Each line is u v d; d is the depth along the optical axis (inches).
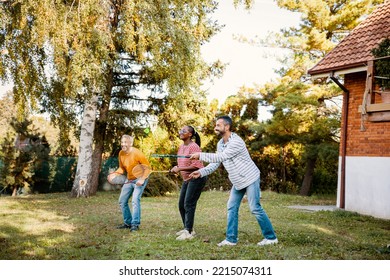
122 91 595.5
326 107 697.0
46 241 233.1
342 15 728.3
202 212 385.1
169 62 448.1
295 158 796.0
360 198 422.6
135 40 445.1
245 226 293.9
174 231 271.6
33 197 540.7
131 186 282.5
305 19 776.3
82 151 542.9
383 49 302.5
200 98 630.5
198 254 205.9
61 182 684.1
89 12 385.4
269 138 702.5
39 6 358.0
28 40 404.5
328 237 259.9
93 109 545.3
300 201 538.9
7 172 617.9
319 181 783.7
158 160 697.6
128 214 283.6
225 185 741.9
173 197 561.6
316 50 765.3
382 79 302.0
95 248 218.5
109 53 448.8
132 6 406.6
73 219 321.7
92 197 530.9
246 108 809.5
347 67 419.2
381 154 402.6
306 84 689.6
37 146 649.0
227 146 223.8
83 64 394.6
